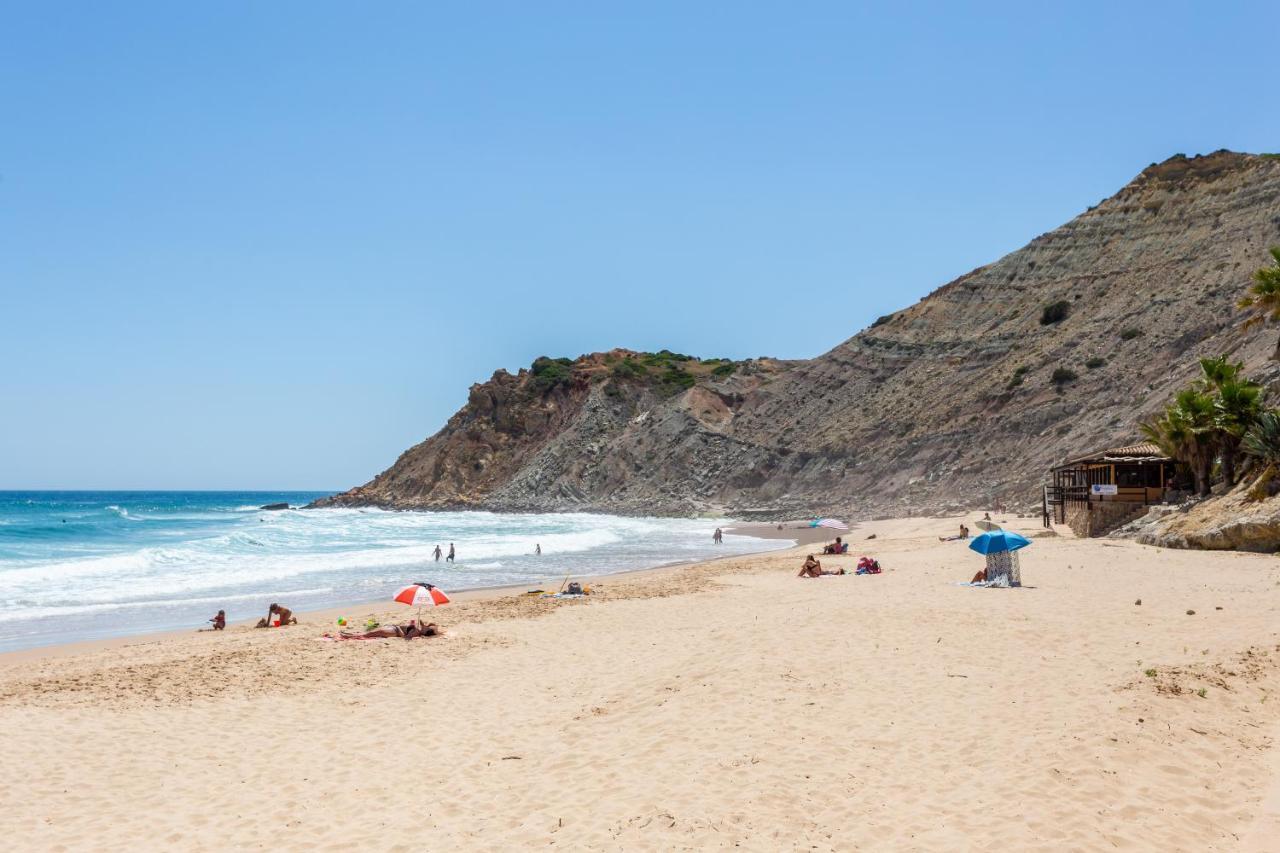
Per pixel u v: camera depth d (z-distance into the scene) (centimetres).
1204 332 7294
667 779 884
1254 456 2991
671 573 3431
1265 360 4919
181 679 1480
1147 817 738
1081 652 1309
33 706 1316
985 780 825
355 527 7544
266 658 1648
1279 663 1195
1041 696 1076
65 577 3562
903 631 1523
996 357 9219
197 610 2689
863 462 8950
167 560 4200
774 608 2031
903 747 929
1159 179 10238
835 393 10619
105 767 1023
